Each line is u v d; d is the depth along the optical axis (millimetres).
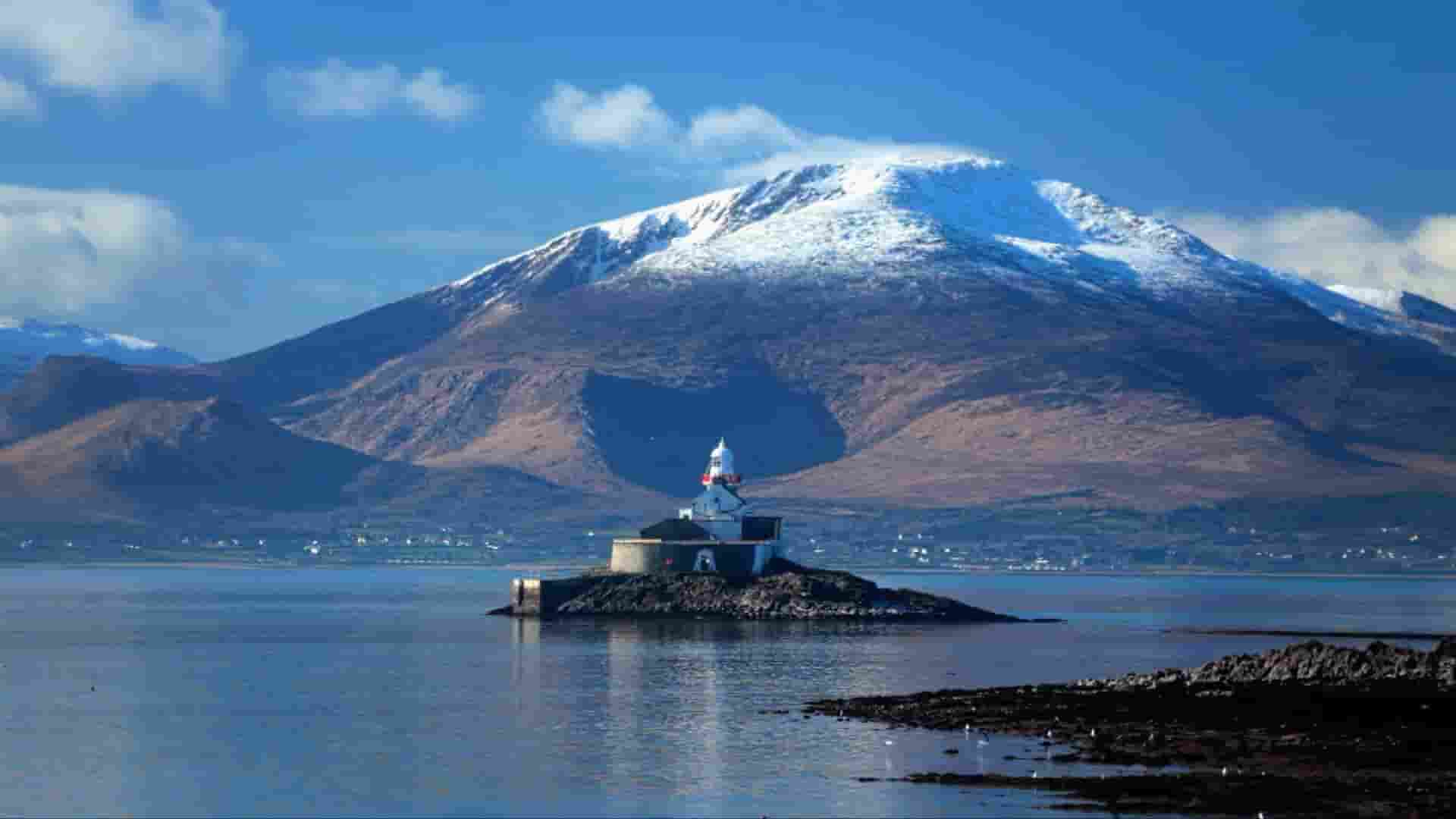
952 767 148000
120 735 180750
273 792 147875
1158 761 145375
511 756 164500
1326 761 143125
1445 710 164500
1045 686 194125
